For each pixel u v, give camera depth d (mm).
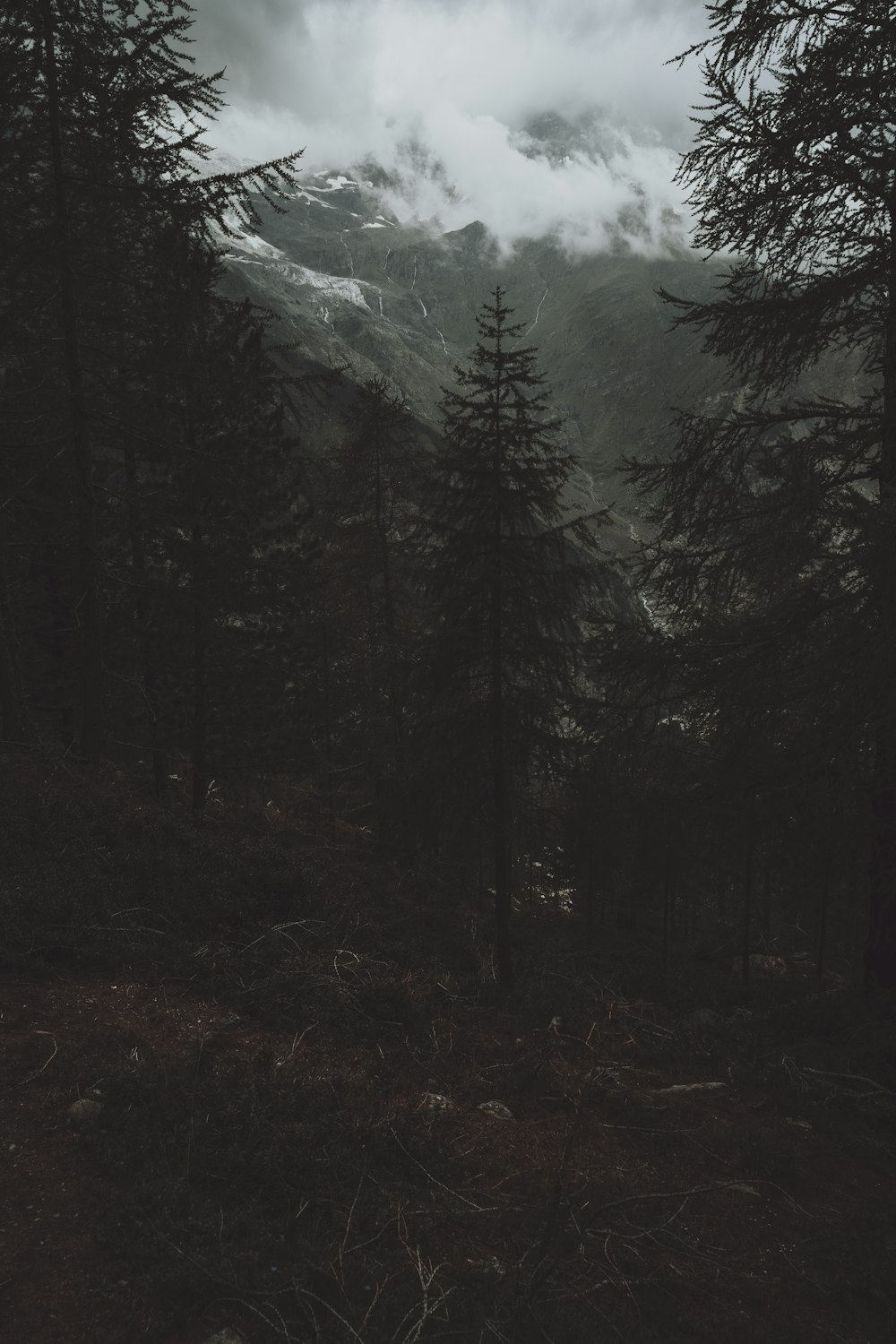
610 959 13836
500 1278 3027
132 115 8062
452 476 10500
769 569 7309
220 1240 2736
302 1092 4023
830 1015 7582
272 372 12680
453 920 12953
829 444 7020
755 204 7082
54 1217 2801
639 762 8414
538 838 10930
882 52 6258
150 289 8953
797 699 7066
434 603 11289
